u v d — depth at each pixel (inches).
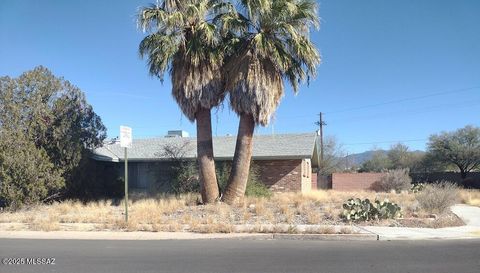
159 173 1138.7
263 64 779.4
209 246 492.7
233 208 767.7
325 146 2802.7
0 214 782.5
